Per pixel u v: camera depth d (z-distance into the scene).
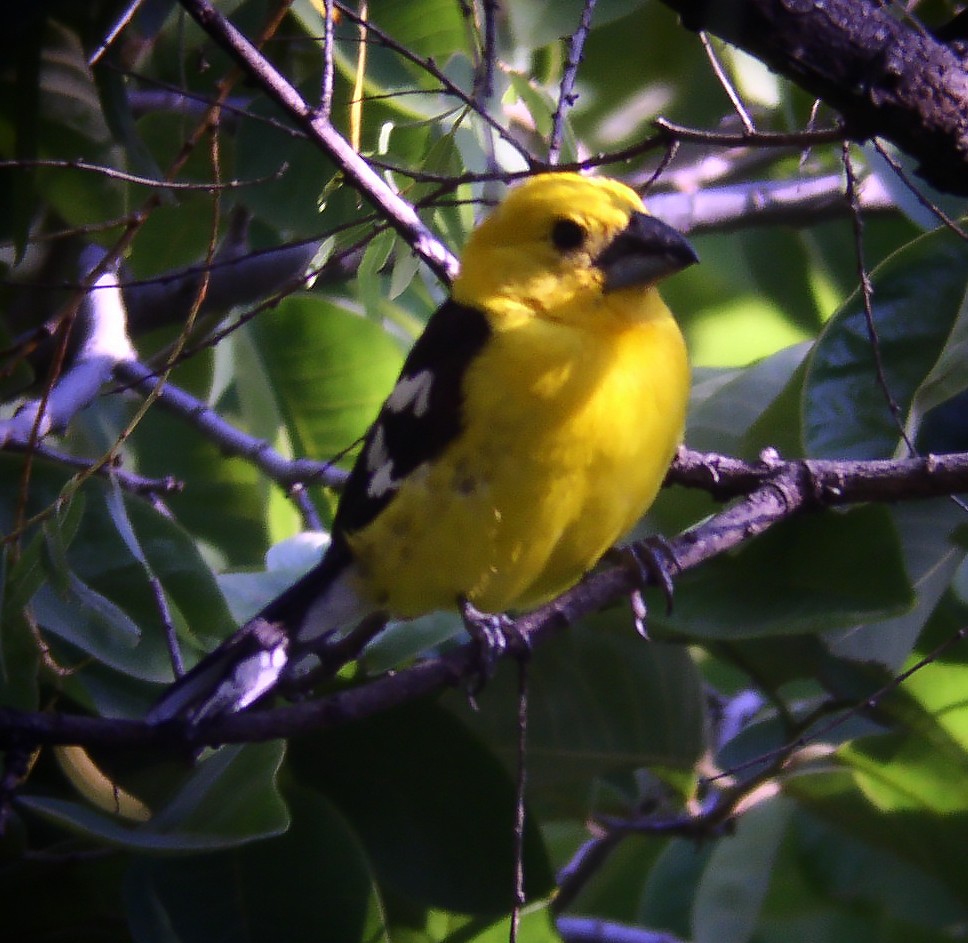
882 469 8.42
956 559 9.65
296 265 12.44
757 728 11.08
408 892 9.14
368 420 12.35
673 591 8.90
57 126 9.85
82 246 11.75
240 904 8.54
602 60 10.71
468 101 7.99
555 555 8.91
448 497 8.58
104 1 9.27
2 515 8.79
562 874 11.81
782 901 11.84
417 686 7.21
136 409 13.43
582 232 8.88
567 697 10.14
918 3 10.52
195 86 11.31
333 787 9.30
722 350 15.61
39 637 7.71
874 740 10.16
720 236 15.20
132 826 8.19
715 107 10.97
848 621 8.60
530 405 8.40
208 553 13.43
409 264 8.66
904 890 11.62
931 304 9.06
